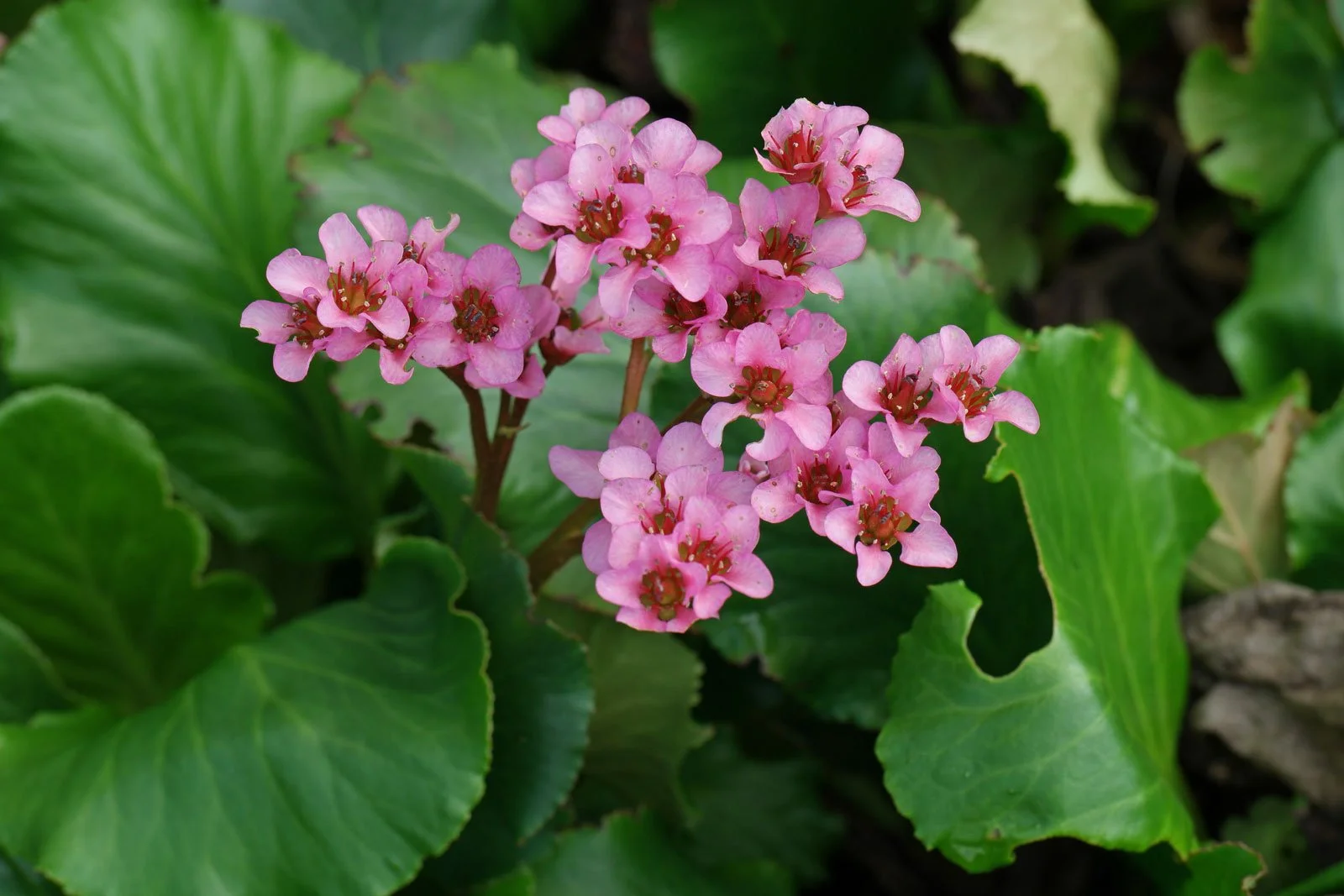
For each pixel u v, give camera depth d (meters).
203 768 0.64
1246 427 0.76
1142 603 0.68
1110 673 0.65
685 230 0.56
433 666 0.65
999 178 0.86
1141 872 0.70
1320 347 0.83
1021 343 0.66
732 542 0.56
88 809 0.64
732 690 0.74
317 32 0.79
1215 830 0.74
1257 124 0.88
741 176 0.73
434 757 0.63
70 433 0.68
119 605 0.71
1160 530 0.69
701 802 0.73
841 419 0.58
